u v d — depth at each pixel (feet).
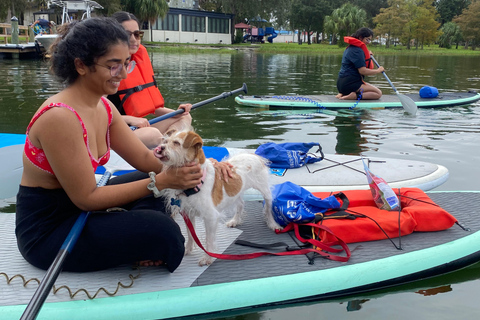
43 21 75.97
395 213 10.20
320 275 8.40
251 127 22.63
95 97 7.50
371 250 9.30
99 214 7.74
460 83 44.29
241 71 56.13
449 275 9.45
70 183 7.14
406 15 161.58
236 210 10.46
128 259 7.91
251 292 7.97
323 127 22.75
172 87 37.60
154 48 107.14
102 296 7.61
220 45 129.90
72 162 7.00
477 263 9.86
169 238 7.63
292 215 9.85
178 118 15.65
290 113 26.78
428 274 9.23
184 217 8.58
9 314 7.14
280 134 21.07
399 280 8.94
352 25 145.69
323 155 14.80
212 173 8.44
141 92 15.20
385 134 21.20
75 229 7.26
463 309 8.25
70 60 6.98
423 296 8.70
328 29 152.05
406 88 39.40
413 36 162.50
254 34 162.40
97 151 8.00
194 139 7.48
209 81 43.16
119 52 7.07
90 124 7.52
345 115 26.14
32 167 7.33
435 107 29.17
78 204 7.41
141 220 7.54
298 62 78.79
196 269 8.54
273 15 148.77
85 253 7.72
